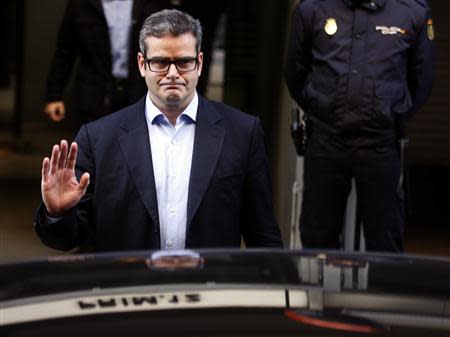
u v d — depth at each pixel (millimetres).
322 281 2783
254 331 2371
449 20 12227
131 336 2346
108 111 8602
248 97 10672
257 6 10398
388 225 6934
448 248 10180
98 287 2713
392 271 2965
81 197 4664
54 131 14555
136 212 4848
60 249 4766
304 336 2354
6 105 14984
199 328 2383
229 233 4934
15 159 13766
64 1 14727
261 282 2750
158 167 4879
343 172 6898
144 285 2717
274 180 9594
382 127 6746
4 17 15250
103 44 8484
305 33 6883
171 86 4805
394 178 6867
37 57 14750
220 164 4902
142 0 8367
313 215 7020
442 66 12375
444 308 2602
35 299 2625
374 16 6730
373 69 6703
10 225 10312
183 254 3156
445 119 12570
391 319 2486
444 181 12336
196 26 4875
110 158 4871
